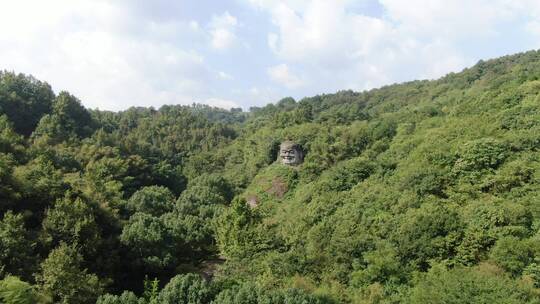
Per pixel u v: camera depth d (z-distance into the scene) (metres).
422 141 52.94
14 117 78.19
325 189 53.06
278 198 67.31
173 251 43.19
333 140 74.88
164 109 148.62
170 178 83.75
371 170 53.78
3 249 29.91
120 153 80.88
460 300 22.34
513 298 21.70
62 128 80.75
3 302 25.75
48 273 29.56
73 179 50.66
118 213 49.66
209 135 119.88
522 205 30.88
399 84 180.12
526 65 100.44
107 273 36.00
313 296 26.08
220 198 69.12
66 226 34.56
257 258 35.38
